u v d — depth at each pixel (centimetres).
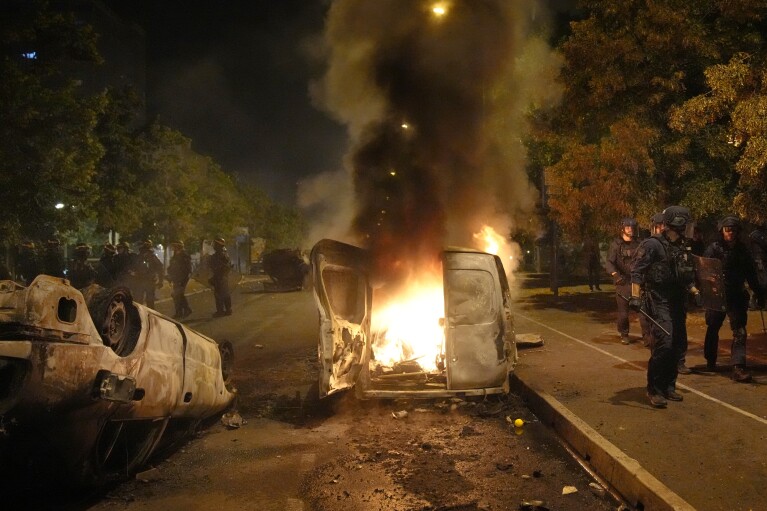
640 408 695
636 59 1357
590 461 589
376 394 763
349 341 734
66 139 1831
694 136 1351
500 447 644
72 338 444
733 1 1266
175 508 505
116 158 2531
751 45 1307
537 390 781
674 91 1347
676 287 694
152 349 543
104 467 530
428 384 806
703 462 531
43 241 1809
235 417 736
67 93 1786
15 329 411
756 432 601
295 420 750
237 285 2927
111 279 1460
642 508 485
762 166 973
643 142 1359
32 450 442
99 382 461
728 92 1051
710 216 1427
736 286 781
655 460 538
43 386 415
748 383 779
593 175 1465
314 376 981
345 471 580
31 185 1669
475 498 514
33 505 508
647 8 1346
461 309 767
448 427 713
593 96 1420
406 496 520
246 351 1216
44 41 1781
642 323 873
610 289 2208
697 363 896
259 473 580
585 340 1154
